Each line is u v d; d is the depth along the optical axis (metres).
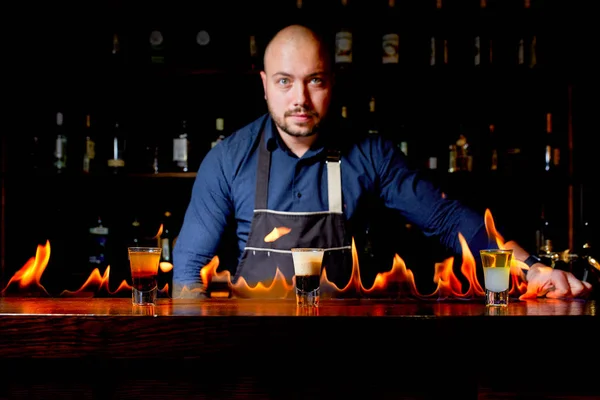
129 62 3.14
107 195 3.21
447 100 3.16
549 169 3.02
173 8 3.20
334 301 1.66
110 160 3.01
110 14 3.20
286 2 3.16
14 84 3.12
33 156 3.20
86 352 1.20
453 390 1.24
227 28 3.22
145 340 1.21
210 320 1.21
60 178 2.98
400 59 3.16
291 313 1.27
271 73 2.19
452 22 3.10
